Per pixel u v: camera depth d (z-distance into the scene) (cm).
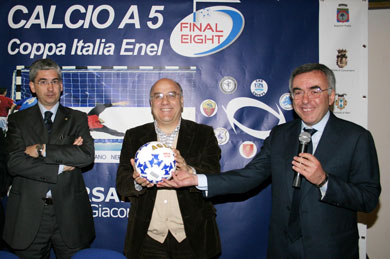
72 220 199
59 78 202
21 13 264
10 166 187
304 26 260
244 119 264
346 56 257
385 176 289
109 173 264
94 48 263
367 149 139
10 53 264
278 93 262
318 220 138
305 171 128
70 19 264
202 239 171
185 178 160
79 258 133
